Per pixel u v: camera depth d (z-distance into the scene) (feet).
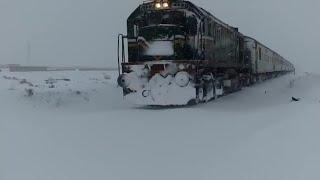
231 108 55.52
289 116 43.73
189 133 36.63
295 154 27.53
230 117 45.78
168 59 58.80
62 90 83.25
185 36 59.41
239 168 25.26
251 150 29.35
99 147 31.94
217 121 42.96
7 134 37.11
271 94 81.30
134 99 58.34
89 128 40.14
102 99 72.02
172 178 23.95
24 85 94.79
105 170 25.72
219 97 74.33
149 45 59.52
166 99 57.11
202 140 33.63
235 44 90.12
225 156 28.22
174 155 29.04
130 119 45.27
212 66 67.62
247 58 106.01
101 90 88.48
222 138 34.12
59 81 115.96
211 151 29.78
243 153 28.68
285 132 34.58
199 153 29.40
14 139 34.88
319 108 49.11
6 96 65.41
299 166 24.77
